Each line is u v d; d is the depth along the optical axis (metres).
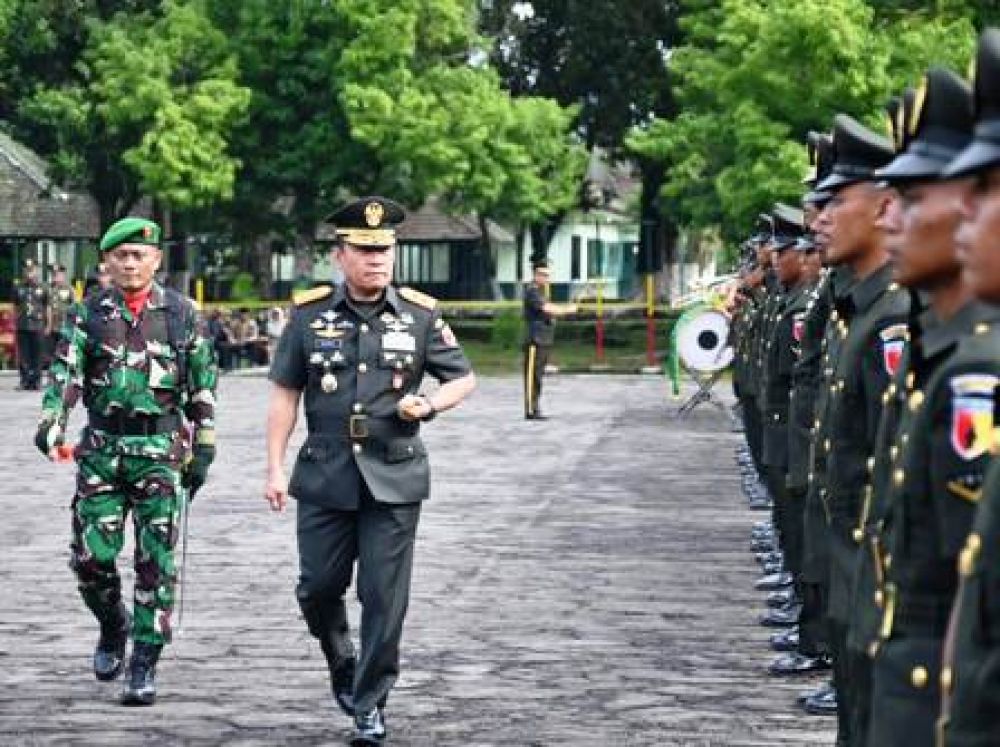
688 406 46.53
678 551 22.48
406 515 13.11
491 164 75.62
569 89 88.31
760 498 26.80
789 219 18.97
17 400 51.53
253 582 19.89
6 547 22.50
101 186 78.75
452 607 18.47
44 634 16.97
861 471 11.21
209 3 75.12
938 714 7.86
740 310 28.41
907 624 7.98
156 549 14.32
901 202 7.70
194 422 14.65
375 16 73.25
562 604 18.67
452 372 13.38
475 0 83.12
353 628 17.33
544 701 14.32
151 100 72.25
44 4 76.88
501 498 28.14
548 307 44.88
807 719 13.74
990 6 51.84
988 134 6.57
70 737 13.13
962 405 7.45
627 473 32.00
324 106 75.44
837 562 11.30
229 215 78.12
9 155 84.56
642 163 87.69
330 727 13.51
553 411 47.81
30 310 56.75
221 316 69.44
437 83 75.31
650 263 87.06
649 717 13.78
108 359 14.44
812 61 60.41
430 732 13.34
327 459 13.13
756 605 18.61
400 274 106.50
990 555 6.29
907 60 59.75
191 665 15.64
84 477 14.51
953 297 7.69
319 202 77.94
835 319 11.83
